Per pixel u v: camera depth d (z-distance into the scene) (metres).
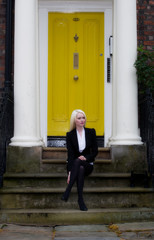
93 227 3.77
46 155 4.71
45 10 5.62
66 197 3.82
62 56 5.64
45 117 5.48
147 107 4.59
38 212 3.92
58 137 5.54
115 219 3.94
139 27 5.53
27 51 4.82
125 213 3.96
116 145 4.62
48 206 4.16
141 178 4.45
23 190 4.16
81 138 4.21
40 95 5.50
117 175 4.41
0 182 4.28
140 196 4.23
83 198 4.19
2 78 5.42
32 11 4.91
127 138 4.71
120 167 4.59
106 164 4.59
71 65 5.63
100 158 4.73
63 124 5.56
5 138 4.50
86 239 3.28
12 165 4.56
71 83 5.61
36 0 5.05
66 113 5.58
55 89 5.60
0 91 5.39
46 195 4.18
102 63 5.64
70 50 5.66
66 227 3.77
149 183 4.42
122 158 4.61
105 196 4.21
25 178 4.38
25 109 4.74
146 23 5.54
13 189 4.21
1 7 5.52
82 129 4.25
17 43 4.86
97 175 4.40
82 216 3.91
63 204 4.17
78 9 5.67
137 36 5.51
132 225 3.79
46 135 5.47
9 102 4.66
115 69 5.04
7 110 4.56
